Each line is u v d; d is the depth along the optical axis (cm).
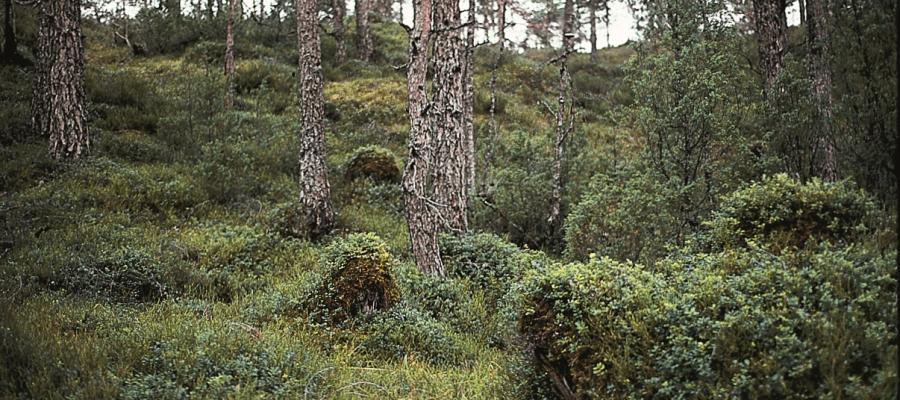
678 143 908
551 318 491
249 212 1186
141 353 550
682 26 966
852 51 587
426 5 901
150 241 949
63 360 518
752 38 1444
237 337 600
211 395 480
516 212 1276
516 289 559
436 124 1127
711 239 596
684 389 384
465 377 614
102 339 580
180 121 1550
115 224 988
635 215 865
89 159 1269
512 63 2941
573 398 462
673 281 496
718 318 418
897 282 370
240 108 1923
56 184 1119
